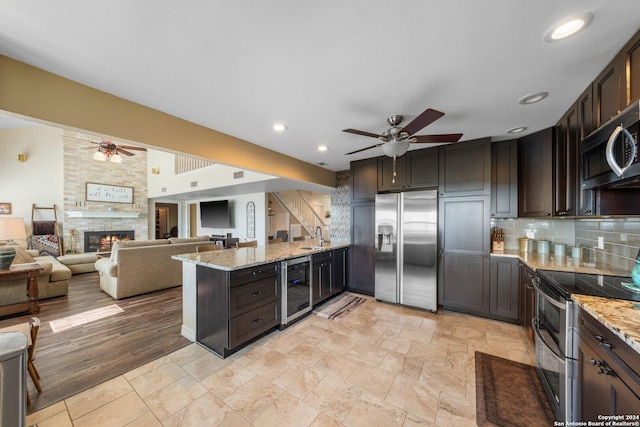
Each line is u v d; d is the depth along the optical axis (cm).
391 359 232
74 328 295
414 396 185
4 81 157
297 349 250
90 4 116
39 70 169
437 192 345
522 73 171
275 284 285
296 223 1002
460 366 221
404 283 364
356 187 428
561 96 204
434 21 125
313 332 287
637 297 141
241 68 168
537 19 123
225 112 237
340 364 224
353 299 400
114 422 161
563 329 151
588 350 130
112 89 196
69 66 167
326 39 140
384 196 382
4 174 611
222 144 291
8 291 328
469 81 182
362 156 401
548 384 176
